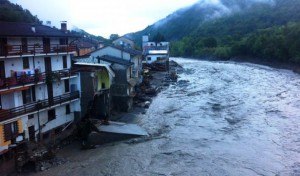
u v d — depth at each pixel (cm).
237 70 11156
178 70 11719
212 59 16825
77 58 5641
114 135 4034
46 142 3741
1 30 3347
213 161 3469
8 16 7844
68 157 3603
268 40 12800
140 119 5053
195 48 19750
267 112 5278
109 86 4928
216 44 19288
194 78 9469
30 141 3550
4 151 3097
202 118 5084
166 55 11769
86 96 4338
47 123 3838
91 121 4209
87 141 3881
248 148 3800
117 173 3222
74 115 4341
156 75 9800
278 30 13575
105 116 4819
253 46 13700
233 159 3506
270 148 3778
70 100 4128
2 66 3300
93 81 4334
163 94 7031
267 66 12075
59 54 4009
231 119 4966
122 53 6400
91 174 3197
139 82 7019
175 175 3172
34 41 3747
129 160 3522
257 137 4147
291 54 10900
